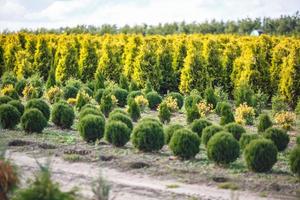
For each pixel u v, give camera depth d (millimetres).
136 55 30156
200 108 21156
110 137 14977
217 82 27828
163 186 11227
